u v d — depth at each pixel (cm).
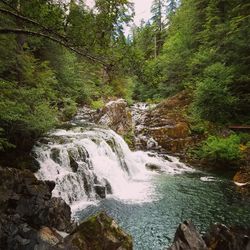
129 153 1959
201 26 3009
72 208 1191
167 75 3030
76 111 2664
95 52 542
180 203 1254
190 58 2784
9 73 1367
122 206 1222
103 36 514
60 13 480
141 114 2669
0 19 593
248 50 2206
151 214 1135
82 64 671
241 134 1984
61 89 2500
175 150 2141
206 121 2205
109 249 736
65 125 2062
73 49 541
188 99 2569
